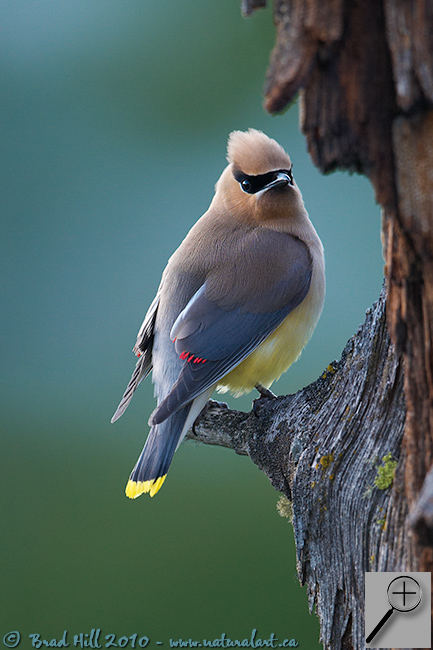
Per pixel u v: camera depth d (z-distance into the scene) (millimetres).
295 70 4238
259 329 8734
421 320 4734
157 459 8133
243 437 7594
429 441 4801
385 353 5863
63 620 11320
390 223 4773
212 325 8625
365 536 5637
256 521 12203
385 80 4324
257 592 11297
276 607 11031
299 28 4250
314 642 10656
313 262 9141
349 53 4309
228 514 12477
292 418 6711
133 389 8992
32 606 11336
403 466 5484
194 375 8328
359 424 5926
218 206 9406
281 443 6715
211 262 8875
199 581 11539
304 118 4422
